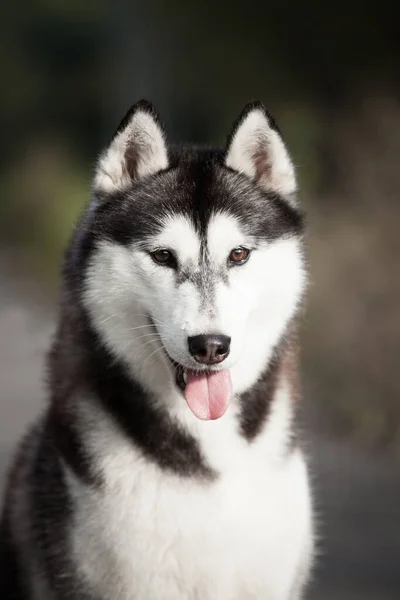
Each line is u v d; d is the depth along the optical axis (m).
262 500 6.88
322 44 29.48
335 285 15.15
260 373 7.13
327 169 17.83
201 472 6.82
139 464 6.80
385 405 14.26
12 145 46.56
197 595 6.87
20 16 49.97
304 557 7.26
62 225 29.80
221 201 7.04
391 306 14.83
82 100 48.25
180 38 38.38
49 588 7.21
